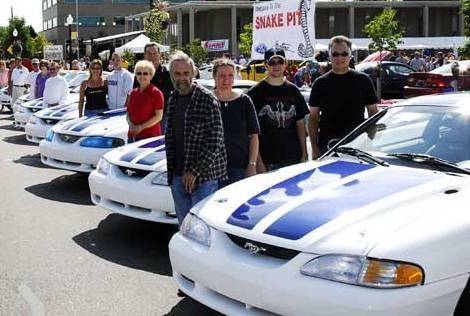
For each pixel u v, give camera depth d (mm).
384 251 3260
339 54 5805
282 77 5754
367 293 3189
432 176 4055
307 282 3340
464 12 19781
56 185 9242
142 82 7539
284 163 5754
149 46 8516
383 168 4305
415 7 58750
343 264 3295
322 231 3480
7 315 4500
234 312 3701
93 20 93062
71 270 5488
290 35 9930
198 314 4516
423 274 3242
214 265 3787
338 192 3916
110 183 6461
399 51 31172
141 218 6250
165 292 4965
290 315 3410
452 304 3340
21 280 5227
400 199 3701
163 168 6156
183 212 5121
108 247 6180
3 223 7066
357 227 3465
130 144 7113
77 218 7324
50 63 13984
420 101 5008
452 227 3416
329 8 57781
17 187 9094
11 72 19016
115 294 4922
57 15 92812
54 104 13695
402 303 3182
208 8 56250
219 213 4043
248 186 4375
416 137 4664
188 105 4887
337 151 4871
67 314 4523
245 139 5359
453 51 38312
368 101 5910
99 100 10305
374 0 59812
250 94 5766
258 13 10391
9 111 22109
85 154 8711
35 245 6227
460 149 4367
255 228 3705
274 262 3529
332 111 5926
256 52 10453
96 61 10305
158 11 31438
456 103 4785
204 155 4848
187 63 4867
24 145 13477
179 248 4141
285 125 5734
